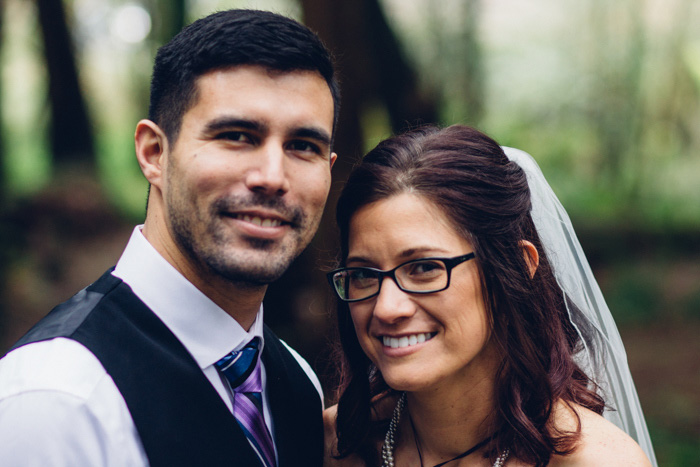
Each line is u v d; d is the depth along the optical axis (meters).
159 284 1.49
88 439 1.33
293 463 1.65
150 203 1.56
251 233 1.41
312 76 1.46
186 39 1.45
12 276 7.98
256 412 1.56
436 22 10.80
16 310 7.44
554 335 1.62
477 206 1.50
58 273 8.93
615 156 13.38
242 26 1.41
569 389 1.61
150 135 1.53
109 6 16.17
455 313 1.48
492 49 14.31
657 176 13.04
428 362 1.49
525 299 1.56
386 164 1.55
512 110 14.38
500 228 1.53
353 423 1.75
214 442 1.43
